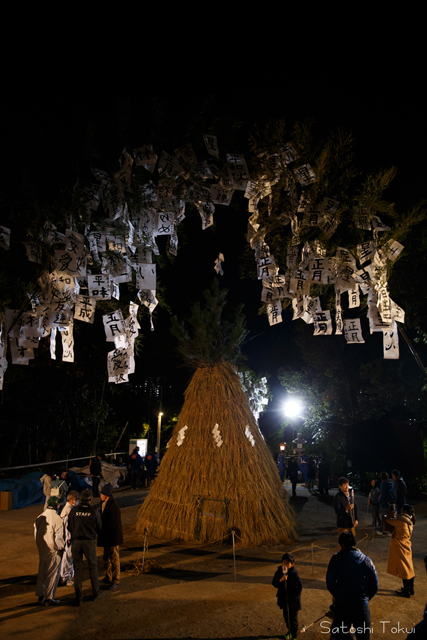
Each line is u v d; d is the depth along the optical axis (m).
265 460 11.55
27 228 8.20
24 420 20.27
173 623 6.47
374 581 5.18
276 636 6.10
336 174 9.65
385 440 19.00
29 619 6.59
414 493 17.39
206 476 10.91
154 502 11.51
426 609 4.26
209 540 10.52
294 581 6.01
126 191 8.20
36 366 19.64
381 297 8.80
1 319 7.81
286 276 9.07
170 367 28.53
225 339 12.29
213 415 11.38
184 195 8.56
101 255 8.61
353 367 24.36
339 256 8.85
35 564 9.14
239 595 7.52
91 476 17.27
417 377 20.61
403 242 17.11
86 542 7.24
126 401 30.11
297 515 14.65
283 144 9.16
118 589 7.80
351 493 10.13
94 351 21.84
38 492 15.81
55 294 7.79
